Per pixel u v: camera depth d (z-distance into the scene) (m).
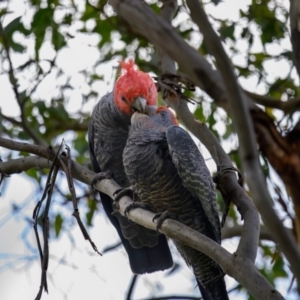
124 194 10.59
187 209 10.67
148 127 10.72
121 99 12.11
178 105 12.14
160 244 12.03
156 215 9.45
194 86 12.66
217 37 6.53
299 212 10.65
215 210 10.48
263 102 12.68
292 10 8.06
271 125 10.86
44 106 16.31
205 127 11.41
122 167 12.38
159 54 13.12
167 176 10.38
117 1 7.40
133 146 10.54
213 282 10.41
